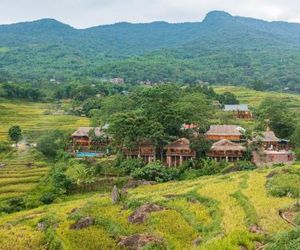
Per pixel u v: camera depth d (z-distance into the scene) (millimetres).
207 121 150625
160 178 118750
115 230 70062
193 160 127188
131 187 115125
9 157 152125
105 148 153375
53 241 67688
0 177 125250
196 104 145500
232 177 101688
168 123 135000
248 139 141625
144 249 59625
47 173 129500
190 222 69000
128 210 81062
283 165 114062
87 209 84688
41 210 96062
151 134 128125
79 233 70875
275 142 140375
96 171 125750
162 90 141125
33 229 77688
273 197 78875
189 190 89750
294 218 63781
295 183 85375
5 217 93625
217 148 129750
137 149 133375
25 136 181500
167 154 131375
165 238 62562
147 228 68938
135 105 166500
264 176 98312
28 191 114000
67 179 115812
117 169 126375
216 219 66688
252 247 51000
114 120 133125
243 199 76750
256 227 60531
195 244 58750
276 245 49188
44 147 153375
